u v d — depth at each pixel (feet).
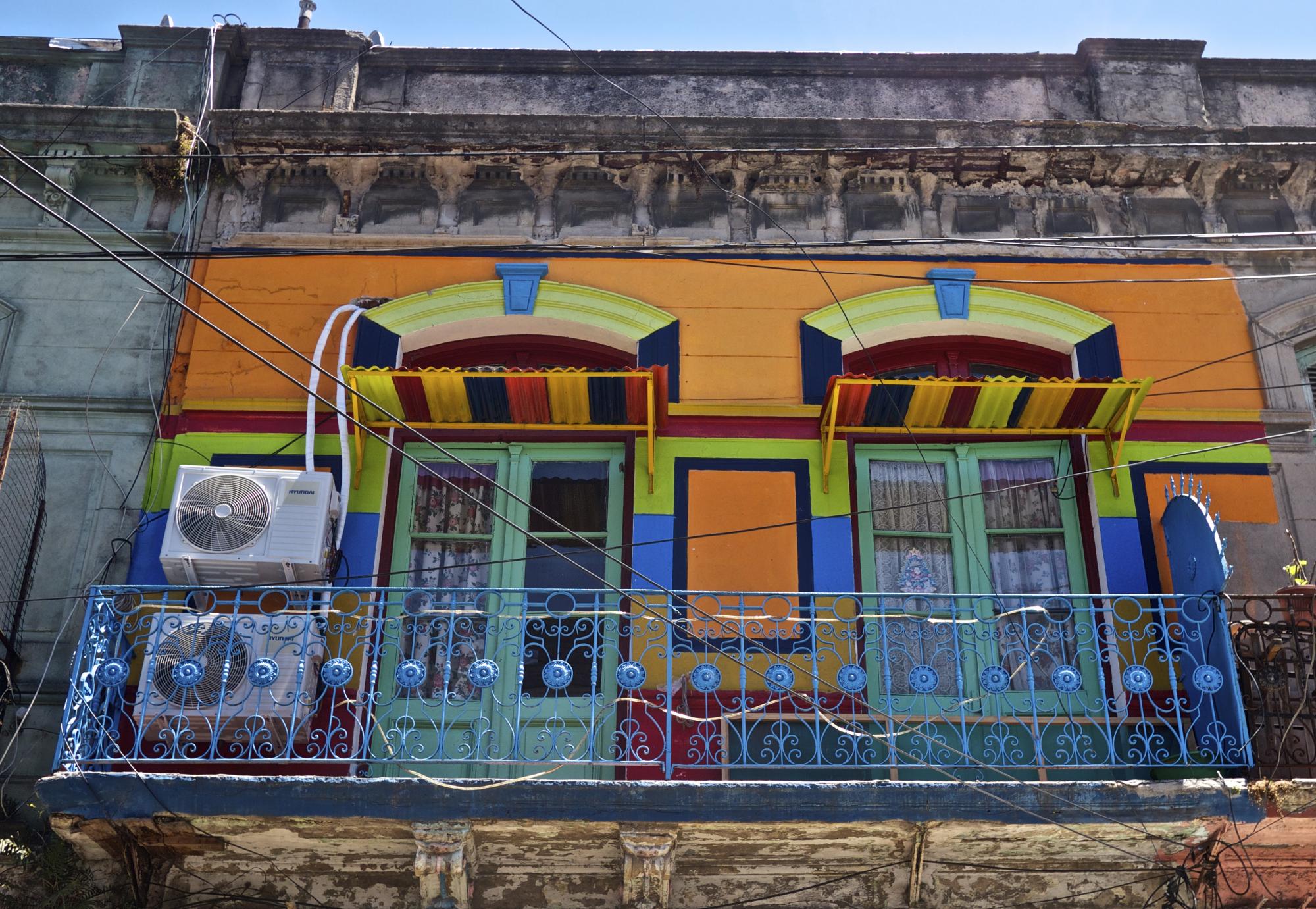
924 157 33.19
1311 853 24.68
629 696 27.53
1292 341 31.86
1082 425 30.07
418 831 23.45
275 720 25.52
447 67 35.35
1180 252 32.73
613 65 35.47
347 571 28.58
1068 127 33.42
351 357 30.96
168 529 27.04
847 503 29.68
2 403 30.12
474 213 32.96
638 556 29.01
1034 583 29.76
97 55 34.99
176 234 32.35
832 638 28.25
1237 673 25.23
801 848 24.52
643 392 28.66
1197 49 35.78
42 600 28.09
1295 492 30.17
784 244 32.50
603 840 24.11
